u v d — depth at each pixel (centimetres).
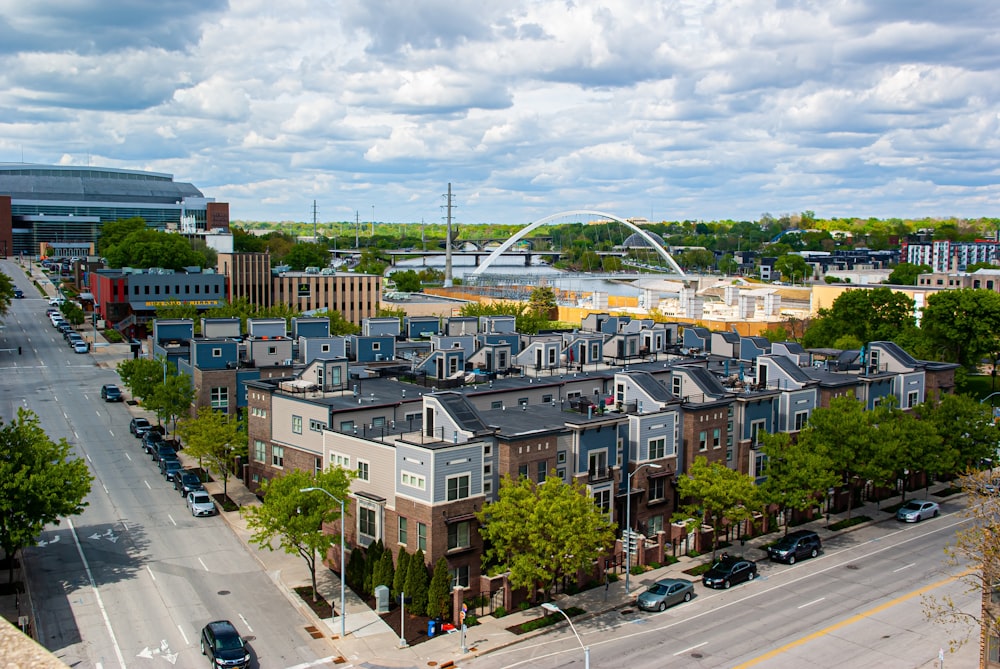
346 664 4909
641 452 6700
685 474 7000
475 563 5744
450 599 5475
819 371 9331
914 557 6856
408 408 7144
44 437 6075
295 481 5747
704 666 4953
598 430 6494
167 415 9094
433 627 5275
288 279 17925
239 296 17400
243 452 8025
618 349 9444
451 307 19175
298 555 6219
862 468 7544
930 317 14125
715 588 6150
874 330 14888
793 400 7912
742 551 6931
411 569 5491
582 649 5144
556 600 5869
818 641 5309
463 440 5759
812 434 7619
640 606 5738
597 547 5991
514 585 5431
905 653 5169
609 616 5653
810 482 6912
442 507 5550
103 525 7031
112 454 9112
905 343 13662
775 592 6112
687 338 11212
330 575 6181
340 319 14900
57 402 11475
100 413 10931
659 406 6938
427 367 8269
